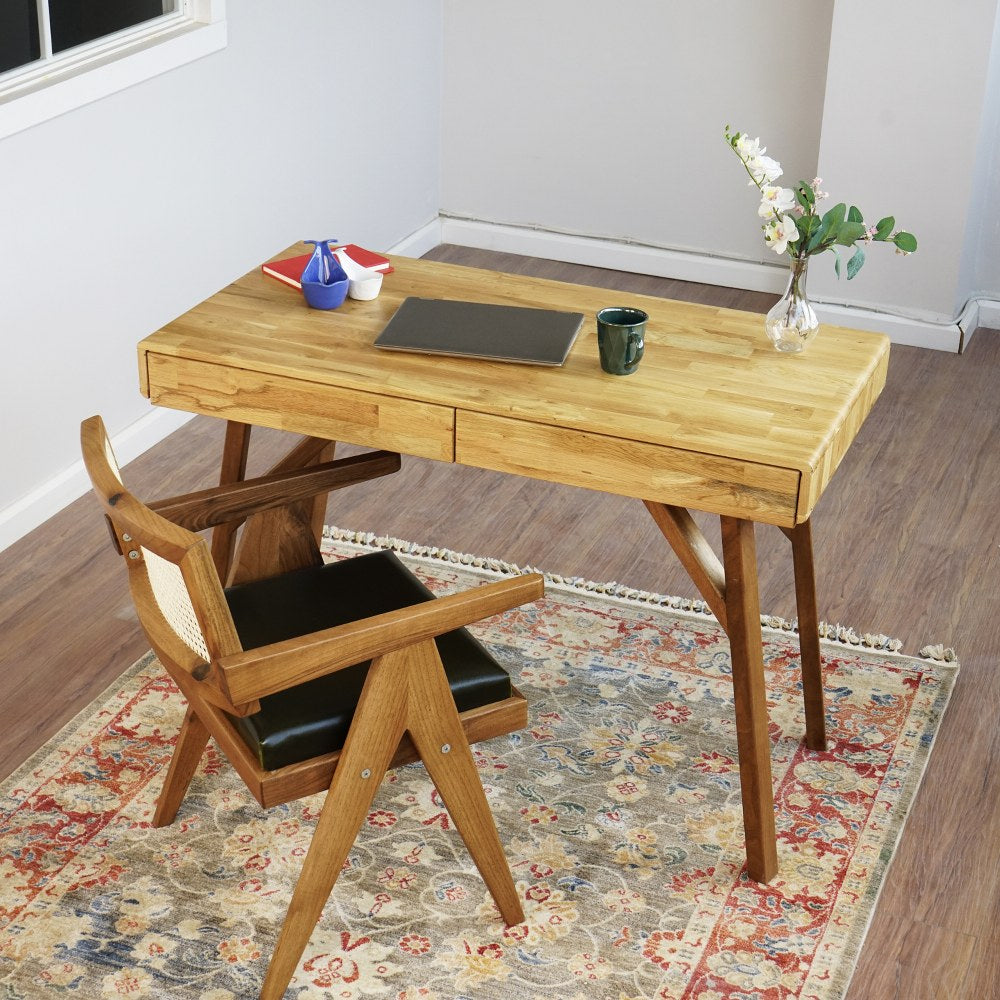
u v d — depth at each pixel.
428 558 3.37
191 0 3.77
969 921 2.33
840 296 4.75
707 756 2.71
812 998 2.17
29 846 2.45
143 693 2.86
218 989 2.17
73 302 3.49
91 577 3.27
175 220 3.83
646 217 5.19
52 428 3.50
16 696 2.85
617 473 2.21
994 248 4.70
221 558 2.67
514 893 2.28
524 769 2.66
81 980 2.18
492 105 5.23
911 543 3.49
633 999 2.16
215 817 2.52
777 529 3.53
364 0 4.59
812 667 2.63
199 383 2.45
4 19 3.20
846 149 4.49
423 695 2.04
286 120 4.28
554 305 2.67
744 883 2.40
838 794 2.61
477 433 2.28
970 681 2.95
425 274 2.80
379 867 2.42
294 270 2.76
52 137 3.29
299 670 1.89
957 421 4.14
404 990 2.17
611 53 4.96
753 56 4.77
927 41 4.23
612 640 3.06
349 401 2.34
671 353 2.46
